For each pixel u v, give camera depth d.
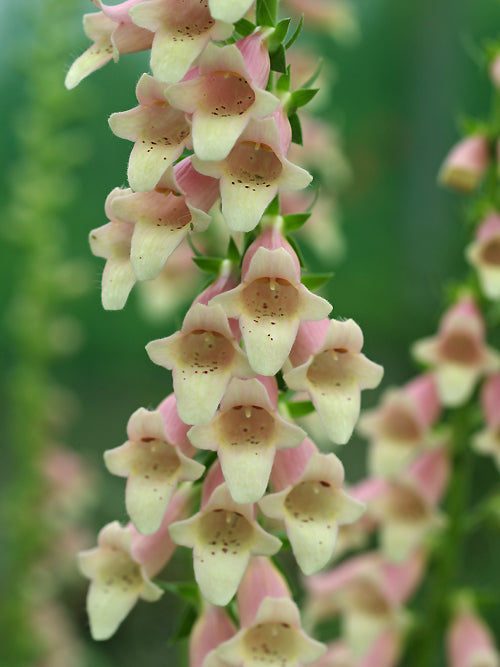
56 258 0.70
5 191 0.95
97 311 1.12
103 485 0.96
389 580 0.48
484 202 0.45
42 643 0.74
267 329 0.29
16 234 0.69
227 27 0.28
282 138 0.30
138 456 0.31
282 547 0.32
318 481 0.31
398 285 1.05
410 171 1.05
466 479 0.47
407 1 1.03
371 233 1.11
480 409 0.47
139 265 0.29
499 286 0.44
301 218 0.31
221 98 0.29
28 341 0.70
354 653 0.47
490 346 0.48
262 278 0.30
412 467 0.47
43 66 0.66
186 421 0.29
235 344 0.29
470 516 0.47
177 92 0.29
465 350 0.45
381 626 0.47
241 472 0.29
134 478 0.31
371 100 1.10
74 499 0.77
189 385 0.29
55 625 0.76
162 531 0.32
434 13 1.02
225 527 0.31
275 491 0.31
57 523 0.76
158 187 0.30
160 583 0.33
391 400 0.47
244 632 0.31
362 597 0.49
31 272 0.69
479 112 1.02
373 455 0.47
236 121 0.28
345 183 1.03
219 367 0.30
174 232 0.29
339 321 0.30
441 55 1.02
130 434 0.31
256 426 0.30
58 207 0.69
